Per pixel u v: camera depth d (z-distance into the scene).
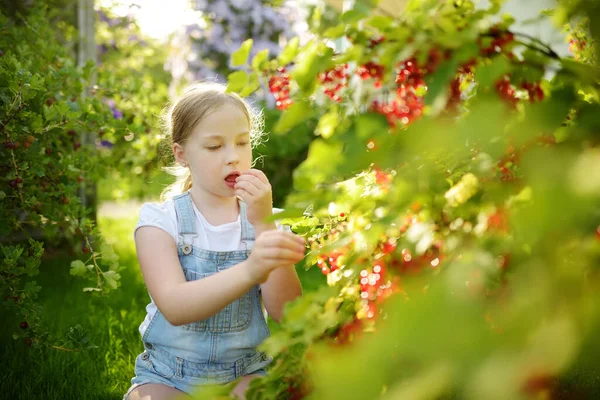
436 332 0.64
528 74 0.99
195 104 1.86
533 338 0.65
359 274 1.18
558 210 0.65
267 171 5.99
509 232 0.87
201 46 8.16
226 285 1.43
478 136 0.76
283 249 1.34
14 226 2.58
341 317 1.17
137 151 4.34
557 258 0.73
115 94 3.86
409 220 1.06
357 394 0.68
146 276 1.75
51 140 2.84
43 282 4.07
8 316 3.12
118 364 2.65
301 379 1.08
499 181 0.97
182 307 1.50
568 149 0.78
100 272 2.52
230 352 1.83
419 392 0.64
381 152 0.85
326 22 1.13
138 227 1.82
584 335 0.65
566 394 0.95
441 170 1.00
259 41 8.08
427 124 0.80
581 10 0.87
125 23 7.09
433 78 0.88
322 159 0.87
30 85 2.37
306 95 1.10
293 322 1.06
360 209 1.21
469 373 0.63
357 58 1.05
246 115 1.89
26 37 3.33
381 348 0.68
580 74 0.94
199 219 1.88
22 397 2.33
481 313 0.70
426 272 1.02
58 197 2.68
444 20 0.98
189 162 1.90
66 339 2.44
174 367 1.81
